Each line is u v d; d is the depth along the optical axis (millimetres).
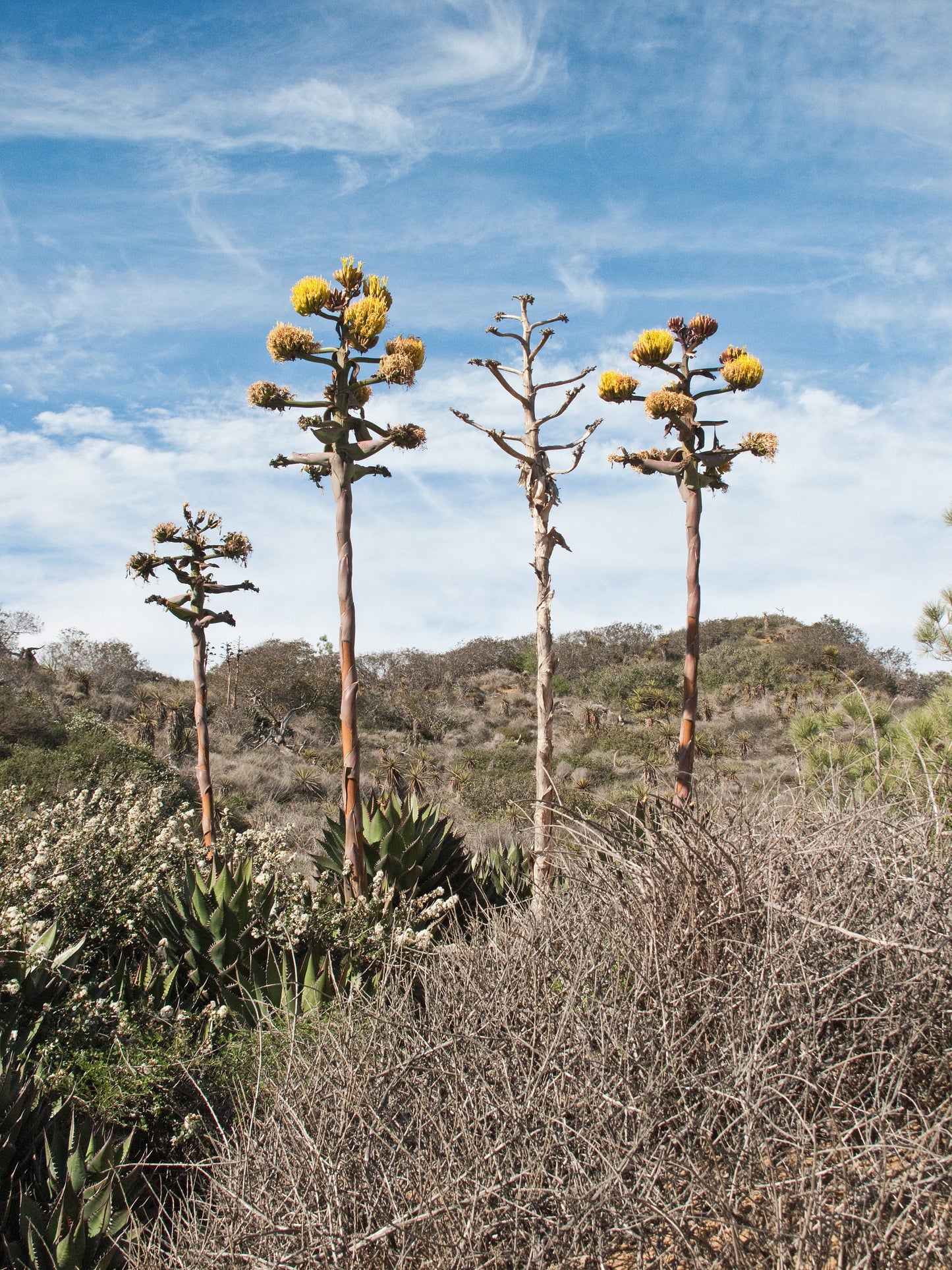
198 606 9344
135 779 14953
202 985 5441
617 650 53469
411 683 49094
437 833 6945
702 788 5570
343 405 6559
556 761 27172
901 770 4578
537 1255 2172
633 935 3350
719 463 6660
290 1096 2951
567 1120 2578
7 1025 4352
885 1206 2160
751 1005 2748
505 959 3414
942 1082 2602
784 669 44469
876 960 2783
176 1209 3521
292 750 30344
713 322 6766
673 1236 2209
